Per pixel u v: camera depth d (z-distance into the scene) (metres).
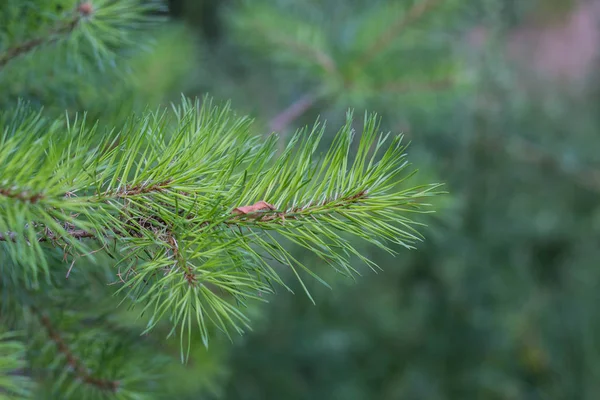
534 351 2.80
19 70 0.82
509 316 2.74
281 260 0.62
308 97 1.39
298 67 1.44
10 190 0.56
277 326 2.37
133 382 0.80
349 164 1.30
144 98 1.10
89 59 0.83
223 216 0.60
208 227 0.60
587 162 2.35
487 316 2.71
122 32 0.83
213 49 2.31
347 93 1.37
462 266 2.53
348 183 0.62
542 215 2.61
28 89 0.83
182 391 1.03
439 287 2.68
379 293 2.58
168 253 0.61
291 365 2.51
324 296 2.27
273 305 2.29
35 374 0.79
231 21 1.48
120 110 0.82
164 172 0.61
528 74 2.62
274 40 1.38
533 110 2.36
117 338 0.81
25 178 0.56
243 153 0.63
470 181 2.30
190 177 0.61
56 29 0.80
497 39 2.10
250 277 0.61
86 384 0.78
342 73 1.36
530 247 2.74
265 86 2.06
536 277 2.81
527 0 2.39
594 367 2.79
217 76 2.24
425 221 1.22
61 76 0.83
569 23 2.72
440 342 2.74
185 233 0.60
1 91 0.82
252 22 1.38
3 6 0.78
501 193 2.48
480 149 2.27
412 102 1.39
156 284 0.59
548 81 2.69
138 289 0.64
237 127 0.65
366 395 2.67
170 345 0.90
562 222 2.68
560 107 2.46
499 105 2.20
